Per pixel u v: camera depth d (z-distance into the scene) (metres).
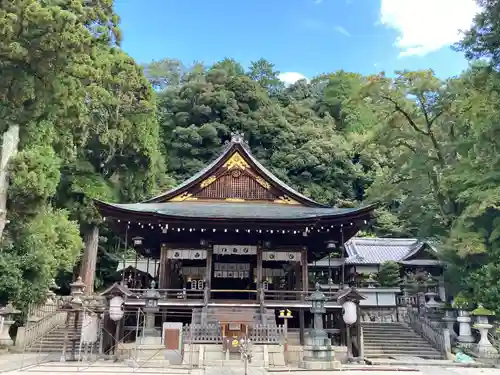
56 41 18.58
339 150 59.62
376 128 30.55
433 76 28.31
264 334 16.56
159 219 19.89
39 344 20.25
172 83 86.06
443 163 28.92
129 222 20.42
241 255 24.33
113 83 33.28
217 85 67.69
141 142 36.91
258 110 66.81
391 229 49.25
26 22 17.86
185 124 63.78
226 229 20.42
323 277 38.44
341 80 82.06
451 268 28.06
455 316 24.70
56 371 13.06
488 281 22.36
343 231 21.52
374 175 59.59
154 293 16.97
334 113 80.19
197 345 15.91
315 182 58.09
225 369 14.23
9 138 20.14
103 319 17.36
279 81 90.81
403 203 33.25
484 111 23.80
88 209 32.44
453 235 24.30
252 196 24.14
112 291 16.78
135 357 14.81
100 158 36.41
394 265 32.47
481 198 22.00
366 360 17.44
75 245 25.97
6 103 20.25
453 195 26.72
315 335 15.23
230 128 63.47
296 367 14.98
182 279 24.61
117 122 34.72
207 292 19.23
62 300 23.91
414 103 29.27
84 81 23.83
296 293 21.20
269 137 63.03
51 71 20.33
